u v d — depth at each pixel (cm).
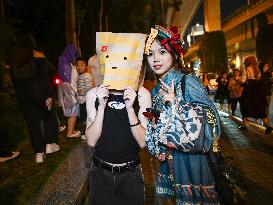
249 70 988
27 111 586
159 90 271
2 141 628
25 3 1708
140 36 258
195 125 242
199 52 4300
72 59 785
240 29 3953
